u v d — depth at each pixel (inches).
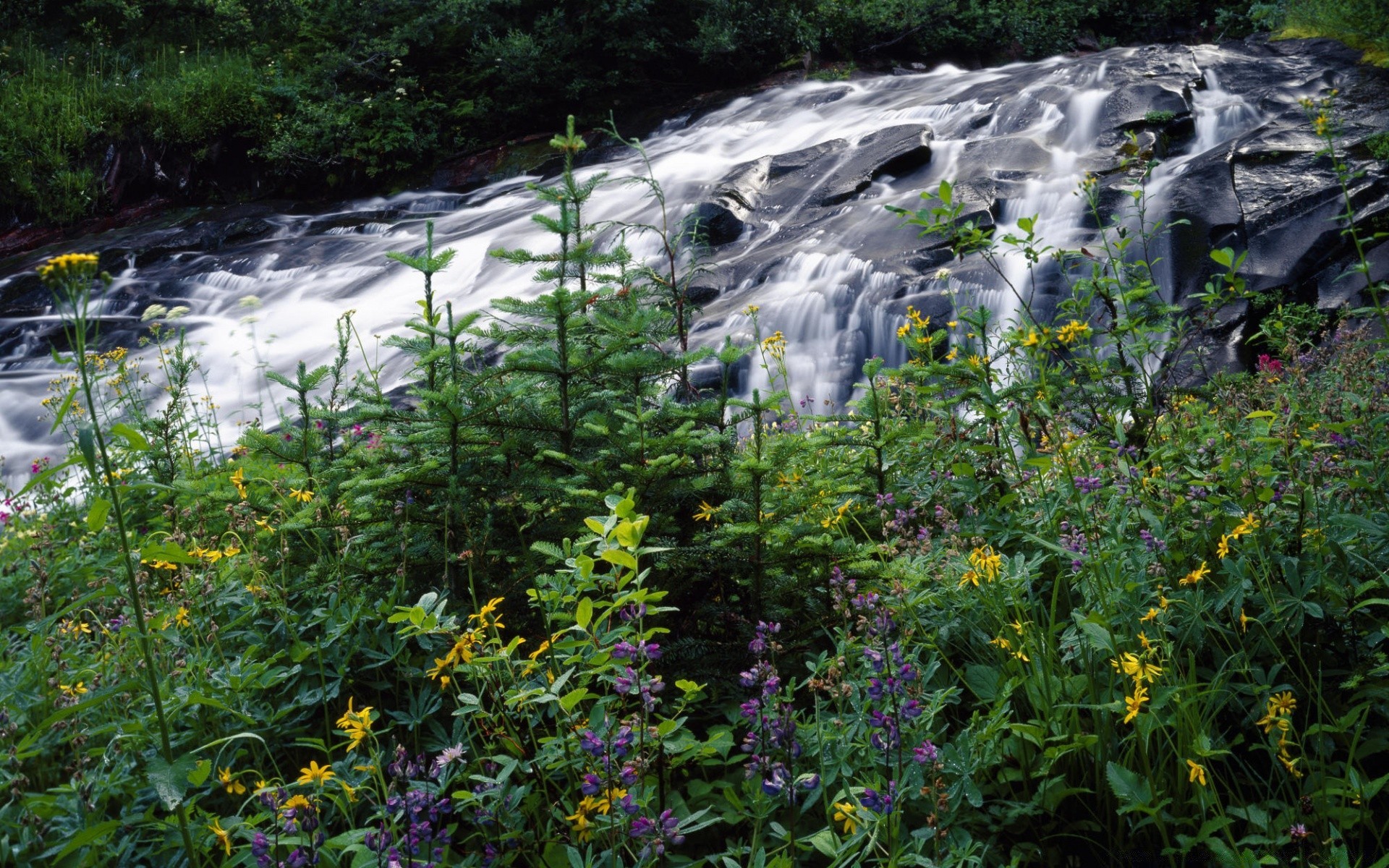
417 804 77.6
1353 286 305.6
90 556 138.3
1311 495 110.4
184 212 729.0
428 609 87.7
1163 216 351.6
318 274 550.9
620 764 83.1
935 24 843.4
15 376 448.1
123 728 85.2
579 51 769.6
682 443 119.3
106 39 871.7
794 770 89.8
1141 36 954.1
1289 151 375.6
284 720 104.4
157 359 441.7
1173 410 141.3
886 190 448.1
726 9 767.1
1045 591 120.6
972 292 332.5
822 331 342.0
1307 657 102.6
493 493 121.8
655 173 573.0
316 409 134.2
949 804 89.6
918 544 117.3
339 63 775.7
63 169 732.0
